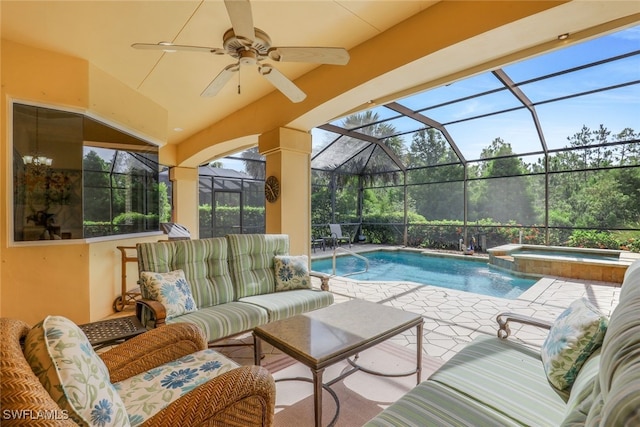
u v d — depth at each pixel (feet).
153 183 15.29
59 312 10.49
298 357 5.30
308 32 9.61
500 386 4.28
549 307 12.39
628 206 20.16
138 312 7.50
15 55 9.75
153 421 3.22
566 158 22.26
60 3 7.97
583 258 18.86
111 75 12.10
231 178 28.99
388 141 27.02
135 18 8.63
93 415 2.84
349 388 6.86
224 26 9.00
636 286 3.59
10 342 2.80
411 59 9.04
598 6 6.72
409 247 31.07
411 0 8.33
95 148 11.78
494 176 25.67
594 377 3.54
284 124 13.74
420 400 4.03
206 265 9.43
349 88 10.79
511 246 23.67
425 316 11.53
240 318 7.95
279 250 11.30
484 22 7.72
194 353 5.61
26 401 2.15
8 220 9.67
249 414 3.83
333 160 30.32
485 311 12.08
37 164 10.22
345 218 34.47
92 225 11.69
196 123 18.51
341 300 13.62
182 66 11.46
